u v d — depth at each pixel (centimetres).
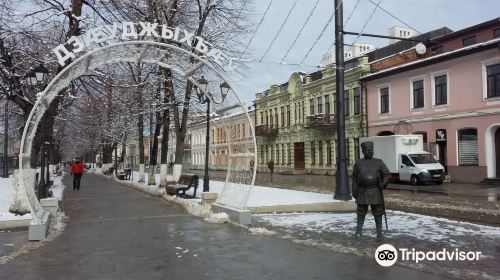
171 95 2231
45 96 1051
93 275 678
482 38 3131
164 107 2281
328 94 4531
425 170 2748
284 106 5481
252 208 1348
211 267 711
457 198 1934
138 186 2806
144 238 975
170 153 8525
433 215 1351
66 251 850
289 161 5366
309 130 4872
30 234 961
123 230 1091
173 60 1296
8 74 1320
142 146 3312
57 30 1530
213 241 925
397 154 2936
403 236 941
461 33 3253
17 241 967
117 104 2488
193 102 2284
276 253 803
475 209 1466
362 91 3972
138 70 2167
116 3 1551
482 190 2350
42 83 1312
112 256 802
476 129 2934
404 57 3838
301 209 1398
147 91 2262
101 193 2397
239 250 833
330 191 2353
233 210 1192
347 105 4206
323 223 1151
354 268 689
